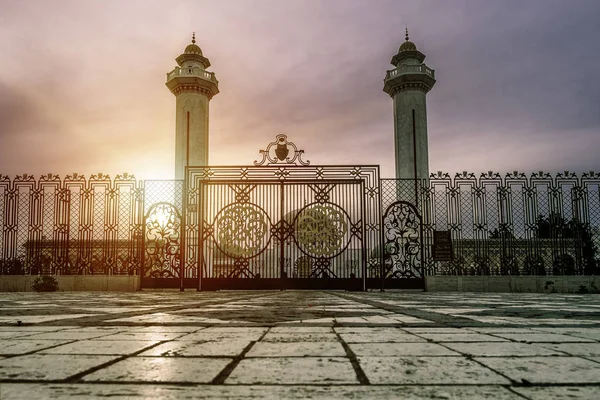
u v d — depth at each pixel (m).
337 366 2.38
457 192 17.58
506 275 17.08
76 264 17.47
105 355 2.74
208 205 17.70
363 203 17.39
